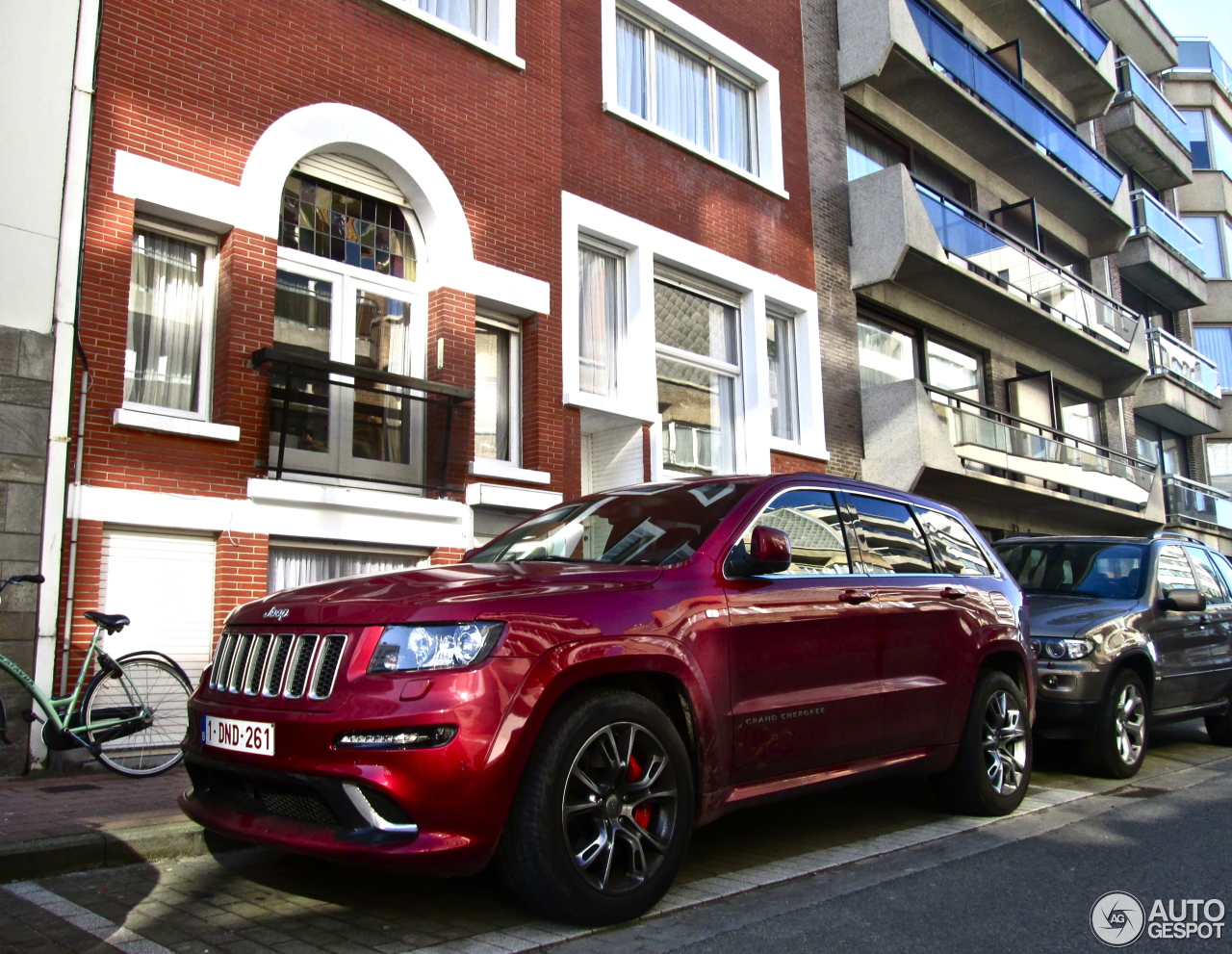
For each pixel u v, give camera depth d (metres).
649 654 4.07
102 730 6.50
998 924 3.87
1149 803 6.38
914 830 5.54
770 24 14.71
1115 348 20.52
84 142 7.39
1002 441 16.44
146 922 3.88
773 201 14.07
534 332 10.47
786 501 5.14
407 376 8.84
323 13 9.10
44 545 6.87
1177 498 23.41
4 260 6.93
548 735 3.75
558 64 11.16
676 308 12.85
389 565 9.02
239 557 7.86
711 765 4.28
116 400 7.43
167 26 8.04
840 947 3.60
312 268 9.12
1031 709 6.30
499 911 4.03
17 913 3.98
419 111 9.72
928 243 15.08
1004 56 20.55
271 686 3.95
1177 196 29.98
